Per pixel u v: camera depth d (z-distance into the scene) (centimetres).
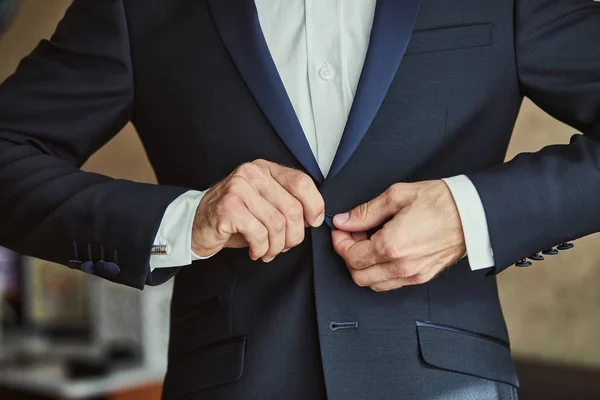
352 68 114
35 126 123
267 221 100
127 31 124
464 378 108
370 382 106
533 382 225
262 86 112
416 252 101
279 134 111
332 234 107
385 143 111
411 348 108
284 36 117
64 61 126
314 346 109
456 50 112
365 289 109
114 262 109
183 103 118
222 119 115
